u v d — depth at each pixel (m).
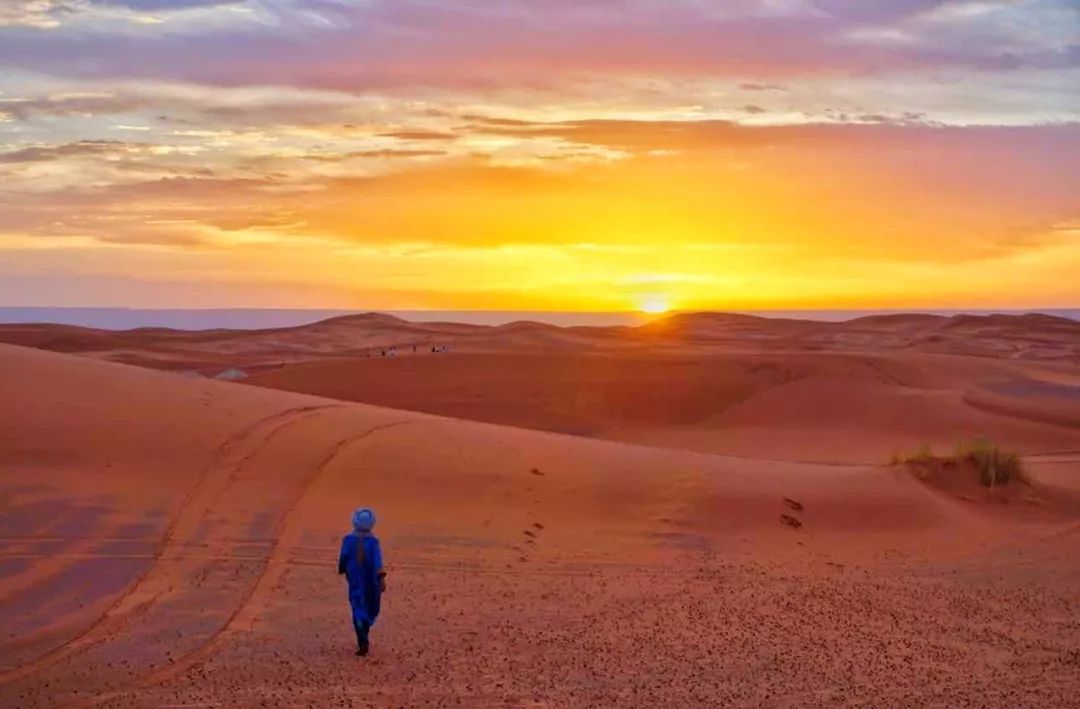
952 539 19.86
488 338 104.81
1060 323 126.25
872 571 17.47
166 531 15.83
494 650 12.59
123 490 16.97
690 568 16.94
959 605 15.48
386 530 17.23
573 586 15.58
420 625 13.47
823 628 14.01
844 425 46.84
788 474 22.84
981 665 12.58
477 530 17.70
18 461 17.41
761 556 17.97
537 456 21.83
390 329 123.12
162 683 11.01
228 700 10.57
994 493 22.91
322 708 10.45
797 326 139.00
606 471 21.34
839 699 11.22
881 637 13.69
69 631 12.40
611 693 11.22
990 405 47.81
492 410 53.97
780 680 11.82
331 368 63.31
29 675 11.07
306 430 21.22
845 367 61.50
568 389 57.59
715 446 43.09
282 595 14.19
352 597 12.30
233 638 12.55
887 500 21.31
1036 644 13.57
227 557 15.28
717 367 63.25
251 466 18.81
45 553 14.61
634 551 17.66
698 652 12.79
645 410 54.72
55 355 24.45
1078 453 35.25
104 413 19.95
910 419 45.94
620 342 102.75
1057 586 16.81
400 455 20.47
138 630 12.59
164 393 22.22
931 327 131.38
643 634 13.44
